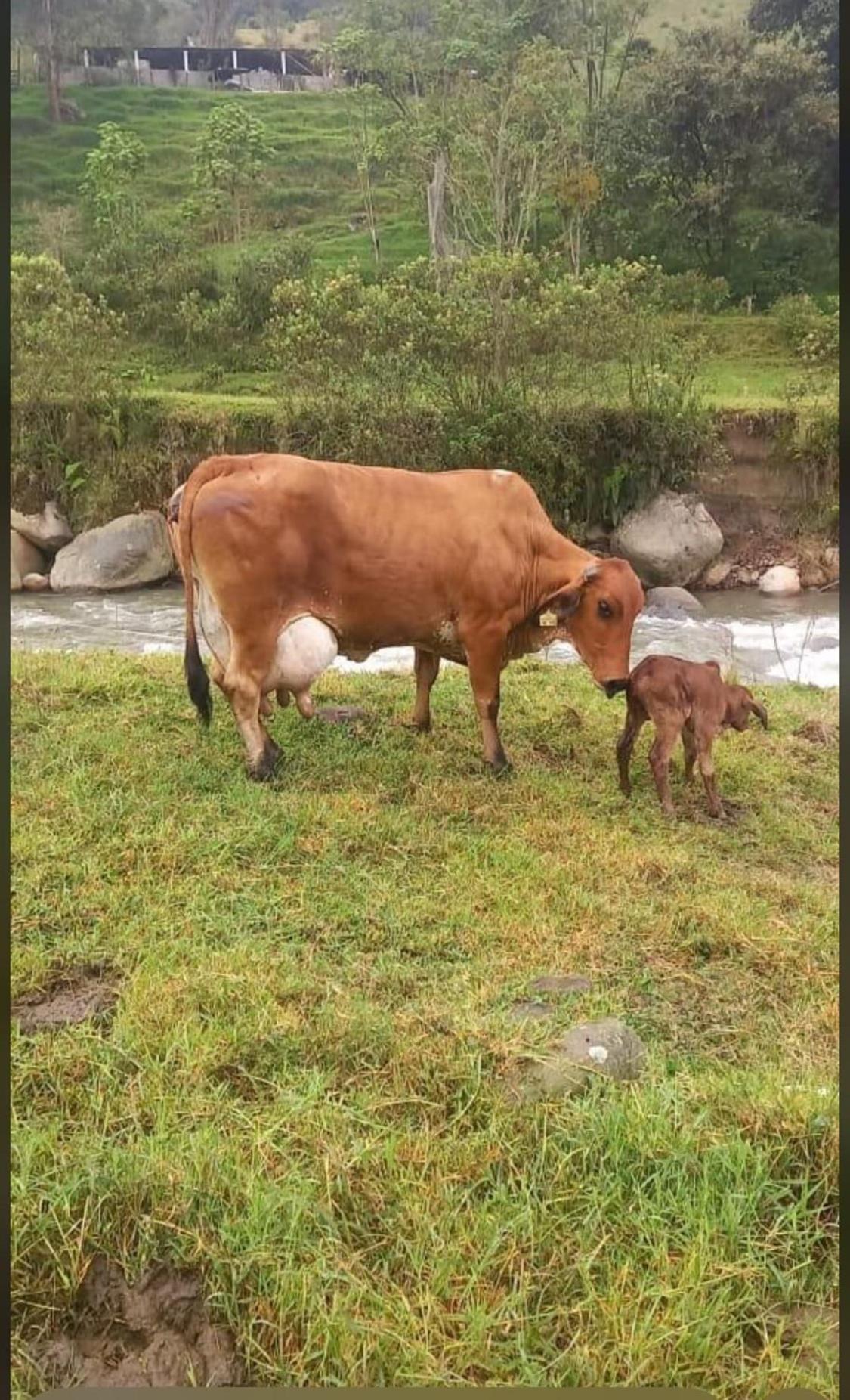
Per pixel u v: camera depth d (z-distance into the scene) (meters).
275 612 4.61
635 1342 2.82
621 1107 3.22
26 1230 2.95
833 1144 3.16
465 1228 3.01
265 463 4.65
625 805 4.72
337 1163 3.11
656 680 4.59
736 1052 3.51
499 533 4.77
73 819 4.33
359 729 5.06
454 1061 3.38
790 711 5.34
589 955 3.87
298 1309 2.87
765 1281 2.95
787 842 4.53
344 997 3.62
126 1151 3.11
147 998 3.57
